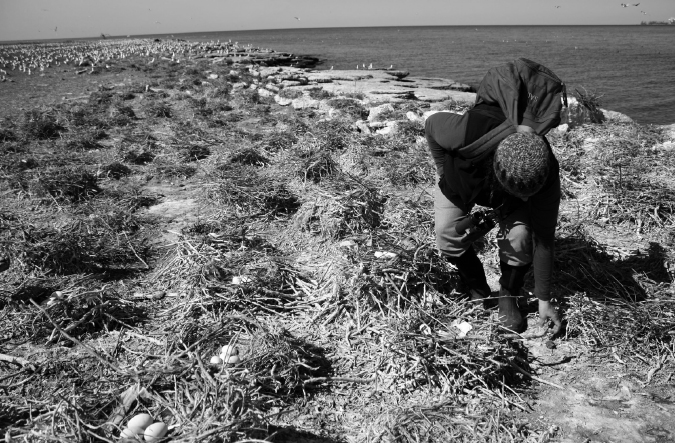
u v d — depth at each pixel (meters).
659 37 83.56
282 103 11.49
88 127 8.98
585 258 4.04
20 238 4.35
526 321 3.41
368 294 3.49
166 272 4.06
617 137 7.06
